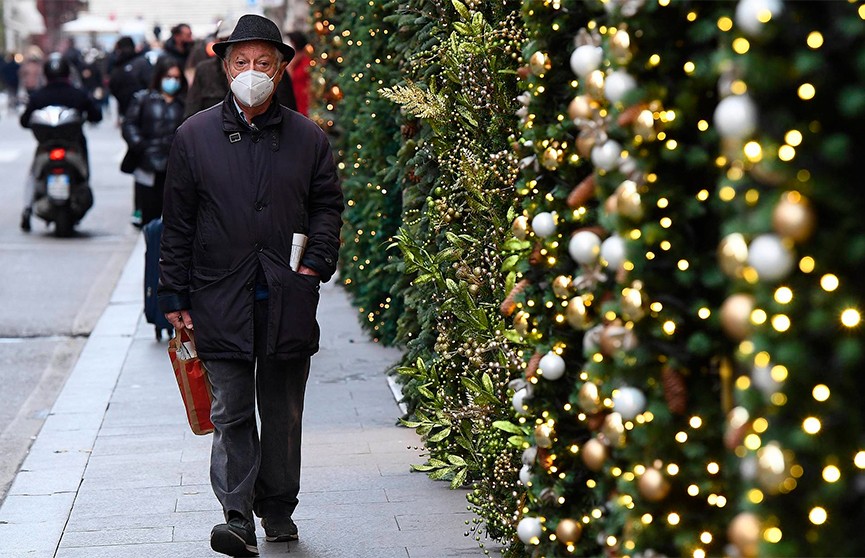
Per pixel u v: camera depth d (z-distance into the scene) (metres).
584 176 7.25
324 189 11.17
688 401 6.20
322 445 14.70
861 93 4.46
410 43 14.74
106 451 14.74
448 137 12.88
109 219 39.69
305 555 11.01
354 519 11.96
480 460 11.86
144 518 12.22
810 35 4.59
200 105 19.20
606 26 6.52
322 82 26.27
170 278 10.89
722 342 5.95
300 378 11.26
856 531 4.73
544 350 7.54
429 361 13.70
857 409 4.67
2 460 14.88
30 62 97.25
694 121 6.00
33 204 35.44
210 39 22.44
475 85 11.80
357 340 21.34
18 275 29.30
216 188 10.73
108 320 23.89
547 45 7.43
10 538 11.66
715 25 5.59
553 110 7.52
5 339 22.80
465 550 11.05
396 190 18.17
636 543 6.38
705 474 6.18
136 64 38.38
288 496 11.34
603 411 6.75
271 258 10.77
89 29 118.19
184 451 14.70
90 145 67.69
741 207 4.80
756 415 4.85
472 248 11.96
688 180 6.12
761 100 4.71
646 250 6.08
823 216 4.64
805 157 4.61
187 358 11.09
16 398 18.70
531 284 7.68
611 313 6.34
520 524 7.79
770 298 4.67
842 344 4.52
